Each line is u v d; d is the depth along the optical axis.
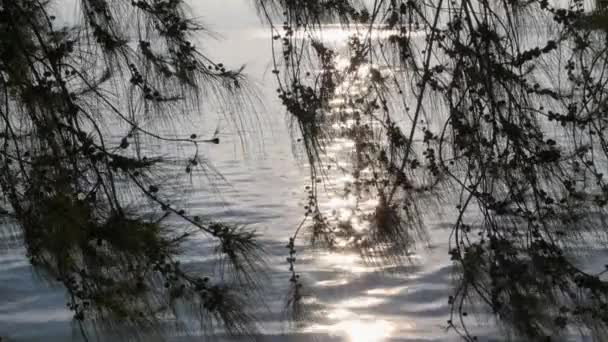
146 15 2.52
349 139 3.01
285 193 10.52
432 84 2.83
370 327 5.20
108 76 2.48
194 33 2.60
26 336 5.24
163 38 2.53
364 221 3.25
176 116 2.60
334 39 2.90
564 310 2.52
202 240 6.48
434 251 6.70
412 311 5.51
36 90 2.31
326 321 5.23
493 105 2.56
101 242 2.20
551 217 2.67
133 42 2.51
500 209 2.58
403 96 2.98
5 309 5.77
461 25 2.71
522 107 2.65
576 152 2.77
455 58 2.74
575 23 2.66
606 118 2.85
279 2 2.84
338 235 3.18
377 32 2.93
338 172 10.36
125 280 2.30
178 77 2.54
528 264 2.51
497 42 2.63
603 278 5.05
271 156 13.41
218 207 9.60
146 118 2.55
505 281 2.51
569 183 2.63
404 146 3.04
